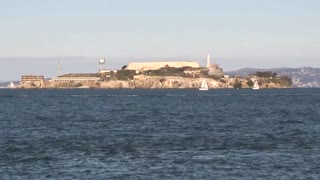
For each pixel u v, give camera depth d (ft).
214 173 463.01
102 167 488.85
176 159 531.09
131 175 455.22
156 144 652.07
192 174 459.73
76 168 483.92
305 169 477.77
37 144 650.84
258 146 629.92
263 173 462.60
